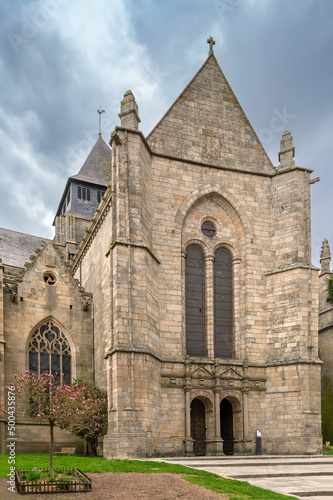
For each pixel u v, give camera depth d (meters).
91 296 37.22
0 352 30.84
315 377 32.50
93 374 35.44
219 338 34.22
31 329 33.97
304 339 32.91
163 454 29.47
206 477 18.66
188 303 33.91
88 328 36.28
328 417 43.47
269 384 33.28
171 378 30.95
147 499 14.63
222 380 32.38
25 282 34.50
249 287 34.69
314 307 33.72
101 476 18.47
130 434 26.78
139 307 29.44
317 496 16.50
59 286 35.84
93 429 29.48
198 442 31.73
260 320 34.47
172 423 30.28
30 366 33.69
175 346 31.67
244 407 32.28
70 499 14.27
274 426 32.47
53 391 21.91
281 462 24.58
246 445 31.72
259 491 16.28
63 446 32.28
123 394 27.48
